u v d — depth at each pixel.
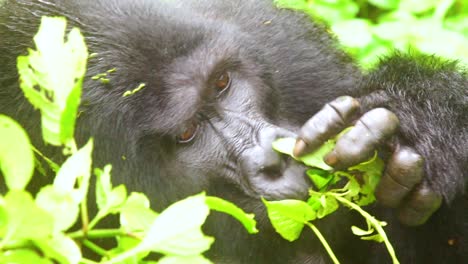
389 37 12.75
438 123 7.22
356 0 14.27
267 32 7.88
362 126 6.55
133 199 4.84
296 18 8.42
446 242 8.03
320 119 6.57
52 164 6.22
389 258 8.40
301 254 7.67
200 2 7.52
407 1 13.75
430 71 7.78
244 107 7.14
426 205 6.92
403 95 7.37
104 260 4.80
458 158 7.14
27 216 4.11
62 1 7.17
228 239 7.47
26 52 6.95
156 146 7.03
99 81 6.84
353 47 12.45
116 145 6.88
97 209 6.95
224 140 7.02
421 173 6.81
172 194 7.16
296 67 7.97
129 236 4.73
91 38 6.94
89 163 4.61
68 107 4.53
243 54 7.34
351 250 8.46
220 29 7.30
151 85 6.93
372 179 6.91
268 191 6.62
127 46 6.92
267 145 6.79
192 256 4.44
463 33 13.46
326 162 6.50
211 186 7.11
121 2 7.14
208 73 7.05
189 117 7.00
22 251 4.26
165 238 4.43
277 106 7.59
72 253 4.36
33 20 7.12
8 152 4.35
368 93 7.70
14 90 6.94
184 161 7.11
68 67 4.75
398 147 6.89
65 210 4.41
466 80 7.86
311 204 6.49
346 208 7.95
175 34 7.04
